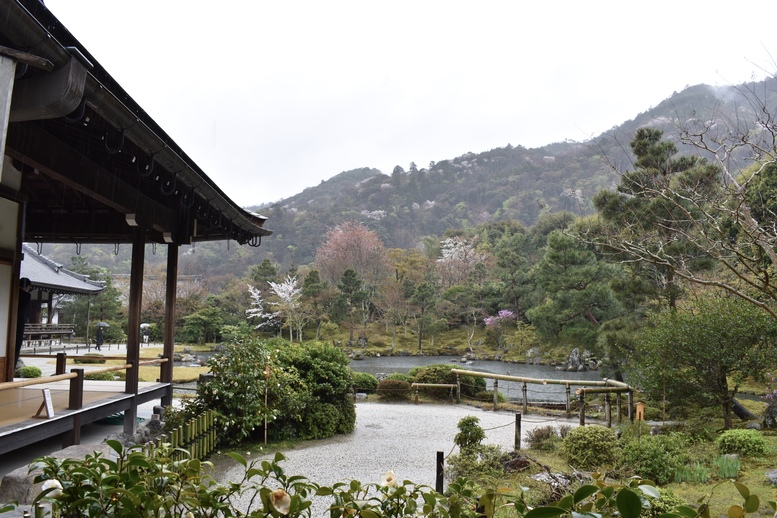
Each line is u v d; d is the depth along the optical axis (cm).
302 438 888
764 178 750
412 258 4328
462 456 688
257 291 3706
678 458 648
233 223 876
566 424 1102
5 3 245
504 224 5650
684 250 907
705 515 134
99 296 3381
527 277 3384
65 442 600
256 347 866
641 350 951
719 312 815
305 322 3647
